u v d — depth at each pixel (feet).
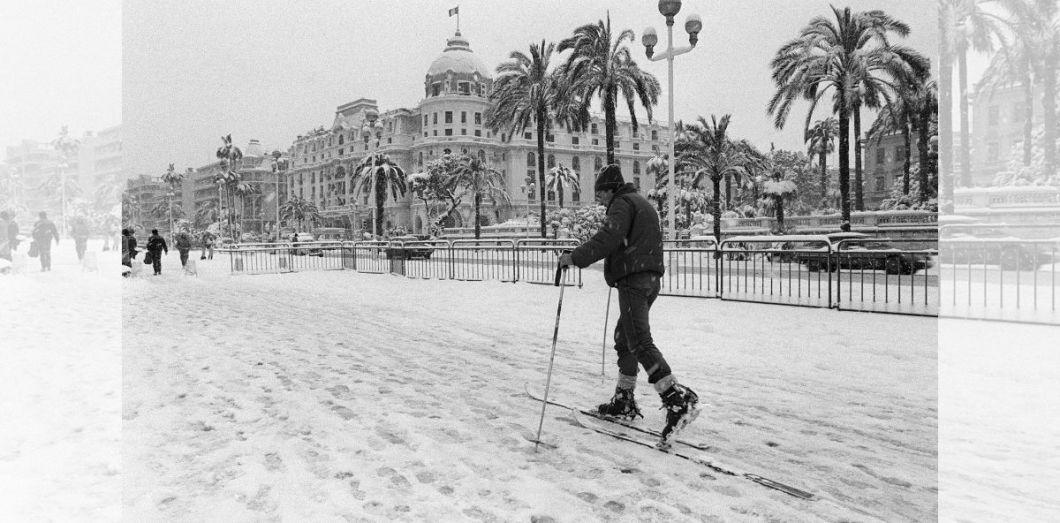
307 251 89.66
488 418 14.25
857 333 25.39
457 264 69.26
